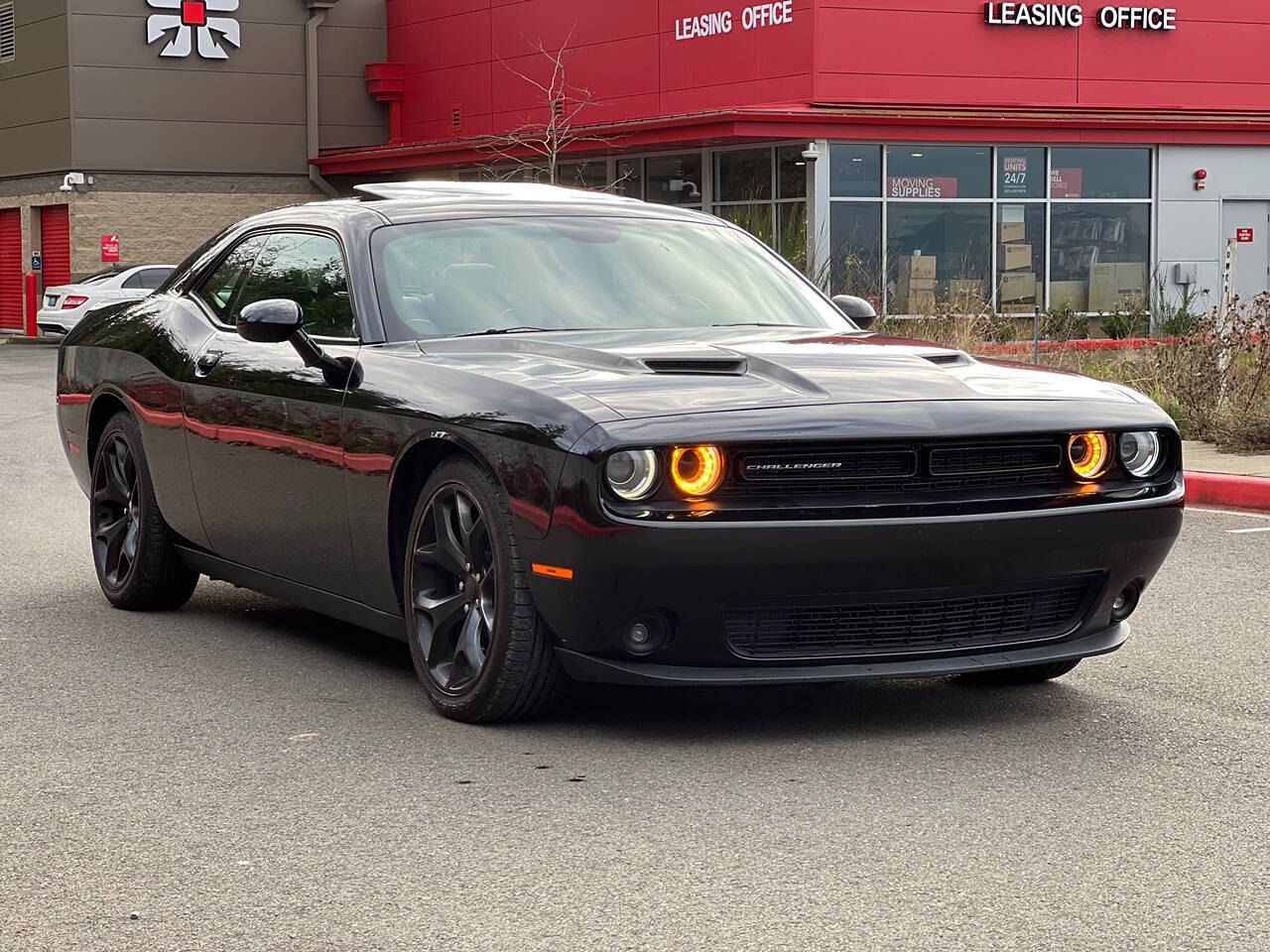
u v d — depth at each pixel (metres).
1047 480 4.48
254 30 31.52
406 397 4.78
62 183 30.62
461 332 5.18
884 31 23.66
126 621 6.32
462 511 4.64
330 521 5.16
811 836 3.73
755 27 24.28
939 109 23.89
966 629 4.52
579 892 3.38
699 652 4.30
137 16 30.64
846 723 4.75
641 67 26.34
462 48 30.41
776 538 4.16
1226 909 3.27
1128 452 4.62
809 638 4.38
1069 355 18.62
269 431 5.39
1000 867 3.52
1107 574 4.60
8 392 19.00
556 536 4.24
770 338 5.13
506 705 4.59
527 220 5.74
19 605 6.64
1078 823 3.82
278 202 31.94
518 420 4.36
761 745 4.51
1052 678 5.31
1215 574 7.37
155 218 31.00
